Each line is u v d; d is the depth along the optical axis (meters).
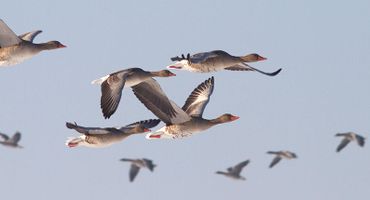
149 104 31.00
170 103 31.02
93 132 30.41
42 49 31.67
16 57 31.23
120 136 30.83
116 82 29.36
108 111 29.11
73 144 30.47
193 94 32.09
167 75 32.66
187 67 31.36
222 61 31.69
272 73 32.44
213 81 32.16
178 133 31.11
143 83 30.98
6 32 31.00
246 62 32.53
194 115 31.61
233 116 31.89
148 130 31.39
